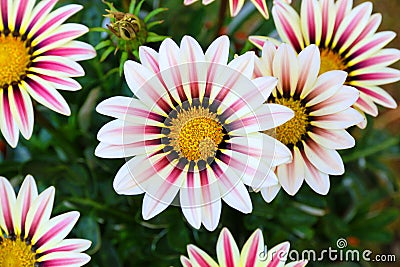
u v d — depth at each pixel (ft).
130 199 1.69
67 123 1.70
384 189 1.97
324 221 1.85
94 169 1.74
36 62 1.39
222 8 1.62
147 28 1.40
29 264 1.36
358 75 1.42
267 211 1.64
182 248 1.61
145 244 1.77
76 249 1.36
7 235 1.38
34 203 1.36
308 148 1.32
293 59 1.30
